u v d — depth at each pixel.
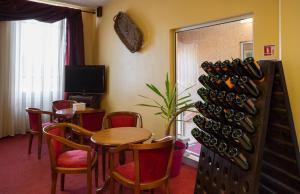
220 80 1.81
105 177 3.06
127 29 4.52
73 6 5.48
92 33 5.89
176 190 2.86
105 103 5.47
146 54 4.26
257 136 1.55
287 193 1.61
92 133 2.85
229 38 3.37
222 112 1.78
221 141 1.78
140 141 2.46
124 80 4.85
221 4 3.03
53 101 5.14
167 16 3.81
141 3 4.32
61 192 2.81
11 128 5.09
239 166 1.60
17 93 5.15
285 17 1.70
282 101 1.58
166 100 3.47
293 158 1.55
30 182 3.05
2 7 4.66
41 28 5.32
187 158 3.65
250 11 2.73
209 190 1.93
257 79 1.61
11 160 3.80
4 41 4.90
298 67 1.64
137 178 2.07
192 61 3.76
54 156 2.44
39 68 5.34
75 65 5.43
